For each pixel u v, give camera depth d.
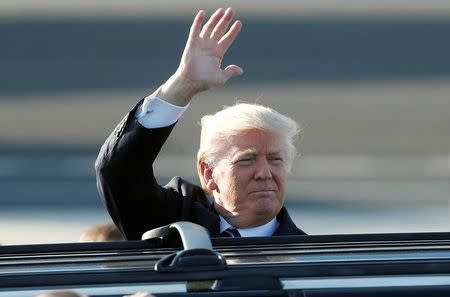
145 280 8.27
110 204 12.14
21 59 84.06
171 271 8.35
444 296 8.16
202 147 12.41
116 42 88.44
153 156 11.89
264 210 12.09
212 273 8.34
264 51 85.62
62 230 40.66
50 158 58.44
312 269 8.43
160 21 94.44
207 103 67.56
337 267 8.47
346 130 63.50
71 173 55.06
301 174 53.84
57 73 79.88
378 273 8.39
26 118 67.44
